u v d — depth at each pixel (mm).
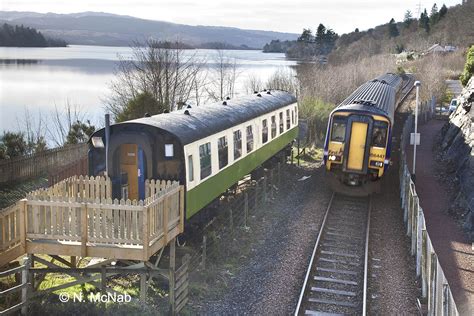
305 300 11539
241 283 12375
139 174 12781
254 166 19734
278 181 21812
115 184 12766
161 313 10586
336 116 19594
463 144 23281
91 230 10305
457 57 60312
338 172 19891
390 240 15742
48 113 41344
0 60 112000
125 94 33094
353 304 11430
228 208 16703
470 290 12289
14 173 21422
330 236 15875
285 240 15359
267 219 17344
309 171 25219
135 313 10391
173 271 10414
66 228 10367
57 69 88188
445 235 16047
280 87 40156
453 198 19656
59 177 18562
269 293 11867
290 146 26328
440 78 48781
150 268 10805
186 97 33312
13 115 40438
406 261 14133
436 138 31844
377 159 19250
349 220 17531
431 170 24516
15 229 10531
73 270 10570
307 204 19297
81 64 102125
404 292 12219
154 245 10469
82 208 10148
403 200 18719
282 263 13625
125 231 10266
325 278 12672
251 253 14312
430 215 18031
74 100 46375
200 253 13539
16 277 11133
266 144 21281
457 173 21453
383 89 26500
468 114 25500
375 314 11070
